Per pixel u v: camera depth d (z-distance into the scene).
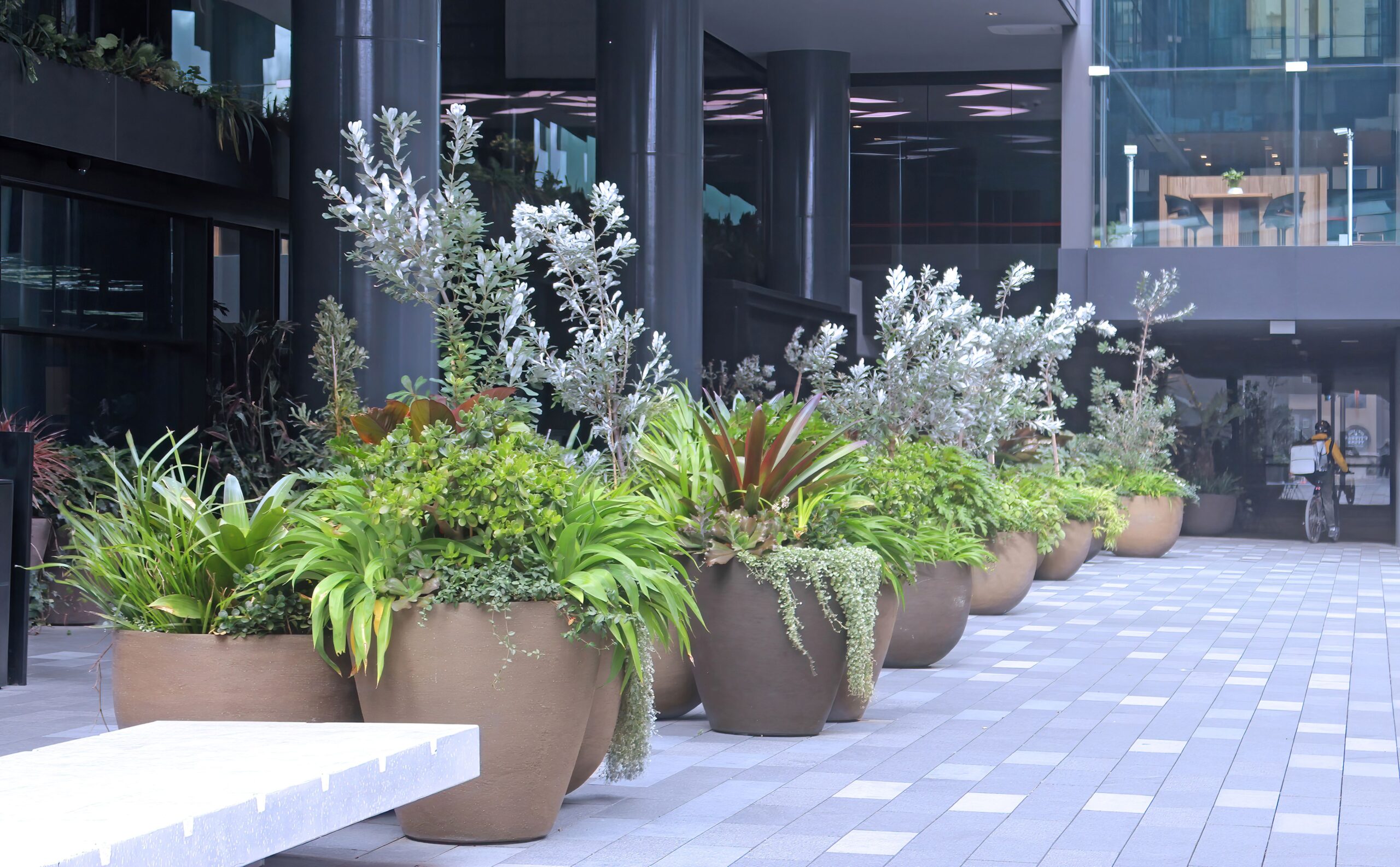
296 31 11.13
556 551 4.56
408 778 3.72
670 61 15.30
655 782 5.62
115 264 12.92
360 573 4.50
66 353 12.52
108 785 3.22
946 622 8.75
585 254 8.23
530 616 4.39
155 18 13.77
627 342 8.33
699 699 7.20
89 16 13.12
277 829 3.16
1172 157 21.06
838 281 22.77
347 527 4.64
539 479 4.54
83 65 11.59
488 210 16.34
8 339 11.93
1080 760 6.07
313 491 5.12
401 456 4.57
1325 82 20.58
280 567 4.54
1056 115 25.78
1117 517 15.76
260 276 14.82
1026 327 13.69
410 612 4.37
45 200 12.18
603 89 15.48
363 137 6.96
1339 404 23.92
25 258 12.02
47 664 8.62
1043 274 25.81
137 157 11.93
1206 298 20.61
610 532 4.87
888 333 11.24
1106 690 8.04
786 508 6.67
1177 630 11.02
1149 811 5.14
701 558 6.50
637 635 4.64
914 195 26.23
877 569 6.55
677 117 15.36
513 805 4.50
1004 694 7.92
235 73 14.62
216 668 4.48
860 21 21.53
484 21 17.50
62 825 2.81
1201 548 20.95
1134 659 9.37
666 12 15.29
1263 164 20.73
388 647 4.40
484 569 4.43
